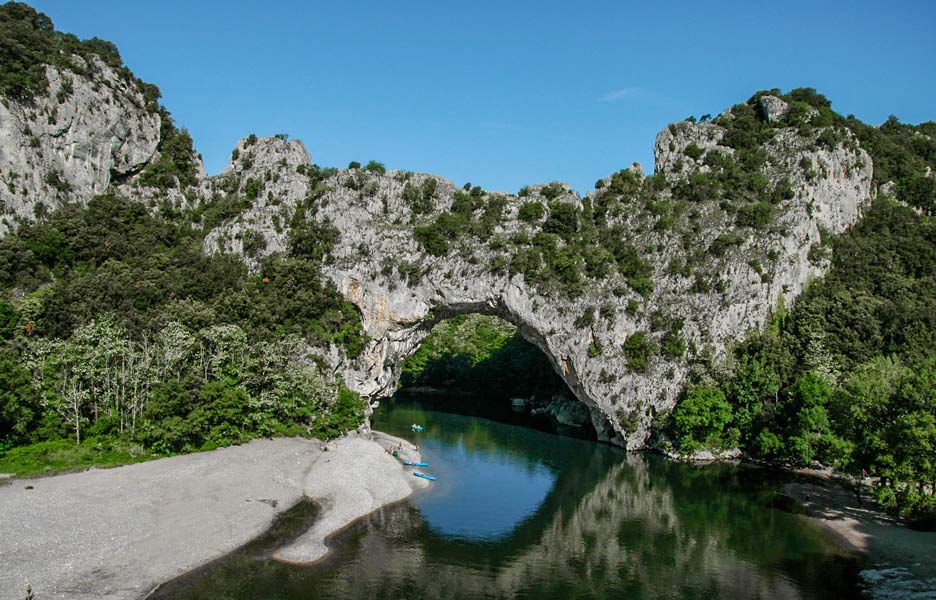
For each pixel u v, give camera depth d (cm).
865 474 6234
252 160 11606
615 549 5197
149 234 10169
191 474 5825
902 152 12575
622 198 10944
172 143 12412
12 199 9194
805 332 9025
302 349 8600
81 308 7444
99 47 12169
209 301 8806
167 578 4081
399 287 9556
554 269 9831
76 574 3894
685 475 7794
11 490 4997
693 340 9375
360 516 5722
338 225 9988
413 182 10700
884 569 4734
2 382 5812
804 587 4428
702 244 10025
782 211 10206
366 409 9400
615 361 9506
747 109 12575
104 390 6756
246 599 3922
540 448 9325
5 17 10794
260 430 7400
